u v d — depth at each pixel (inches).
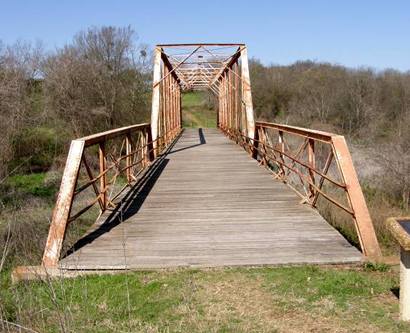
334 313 138.6
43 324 134.6
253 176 376.8
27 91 909.8
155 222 241.1
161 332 129.6
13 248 219.8
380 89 1315.2
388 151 562.6
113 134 280.5
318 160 599.8
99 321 137.6
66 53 1000.2
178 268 178.5
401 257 132.8
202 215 253.1
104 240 212.5
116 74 1052.5
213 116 1919.3
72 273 177.2
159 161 479.2
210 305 146.7
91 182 229.6
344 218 312.3
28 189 622.2
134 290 160.4
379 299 148.2
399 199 481.7
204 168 425.7
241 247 199.0
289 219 242.2
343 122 1277.1
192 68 888.3
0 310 129.9
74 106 919.0
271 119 1518.2
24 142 830.5
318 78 1549.0
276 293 153.9
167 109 709.3
